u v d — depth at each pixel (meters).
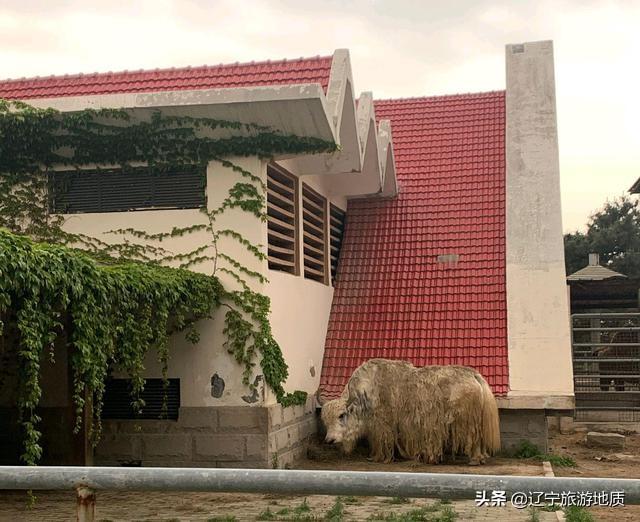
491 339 15.80
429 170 19.47
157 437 12.75
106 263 12.51
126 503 10.14
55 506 9.99
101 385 9.55
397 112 21.50
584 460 15.20
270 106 12.27
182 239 12.95
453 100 21.38
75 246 13.21
